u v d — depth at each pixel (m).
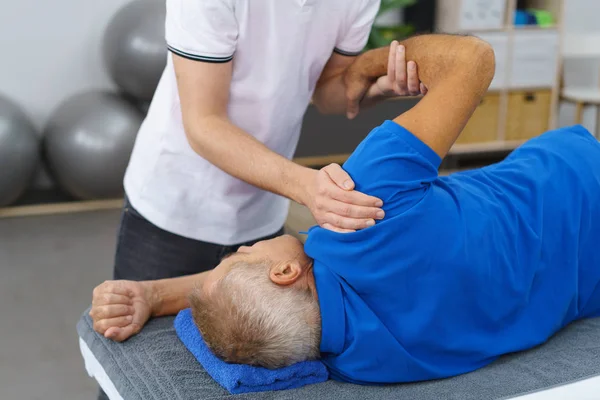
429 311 1.08
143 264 1.63
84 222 3.67
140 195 1.59
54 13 3.83
